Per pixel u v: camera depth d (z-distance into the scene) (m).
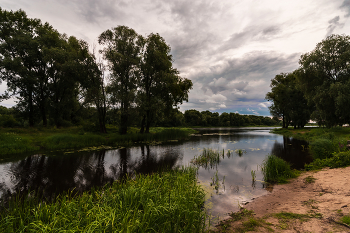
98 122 27.98
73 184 7.79
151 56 26.83
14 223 3.93
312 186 6.29
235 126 107.31
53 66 25.42
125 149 16.88
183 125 84.12
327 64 21.95
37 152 14.57
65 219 3.64
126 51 25.97
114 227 3.36
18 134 18.41
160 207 4.16
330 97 20.14
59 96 28.80
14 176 8.84
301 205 4.78
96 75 24.38
